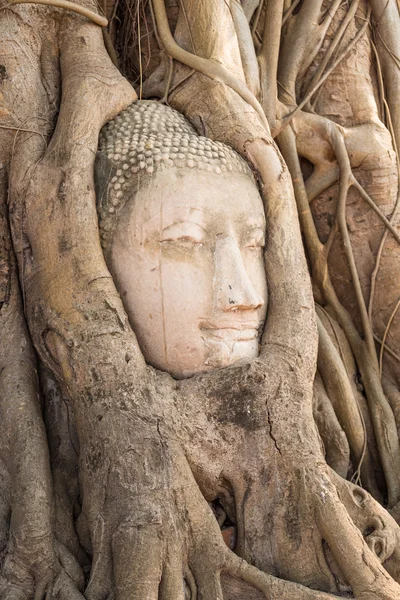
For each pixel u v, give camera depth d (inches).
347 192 187.6
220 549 136.6
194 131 163.3
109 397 138.3
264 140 160.9
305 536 142.6
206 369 146.6
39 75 160.9
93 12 163.9
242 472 144.2
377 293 187.6
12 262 155.5
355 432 175.0
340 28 193.6
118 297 144.6
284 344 151.3
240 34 178.4
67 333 142.4
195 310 146.1
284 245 159.0
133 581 129.0
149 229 146.6
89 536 140.6
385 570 140.4
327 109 192.5
